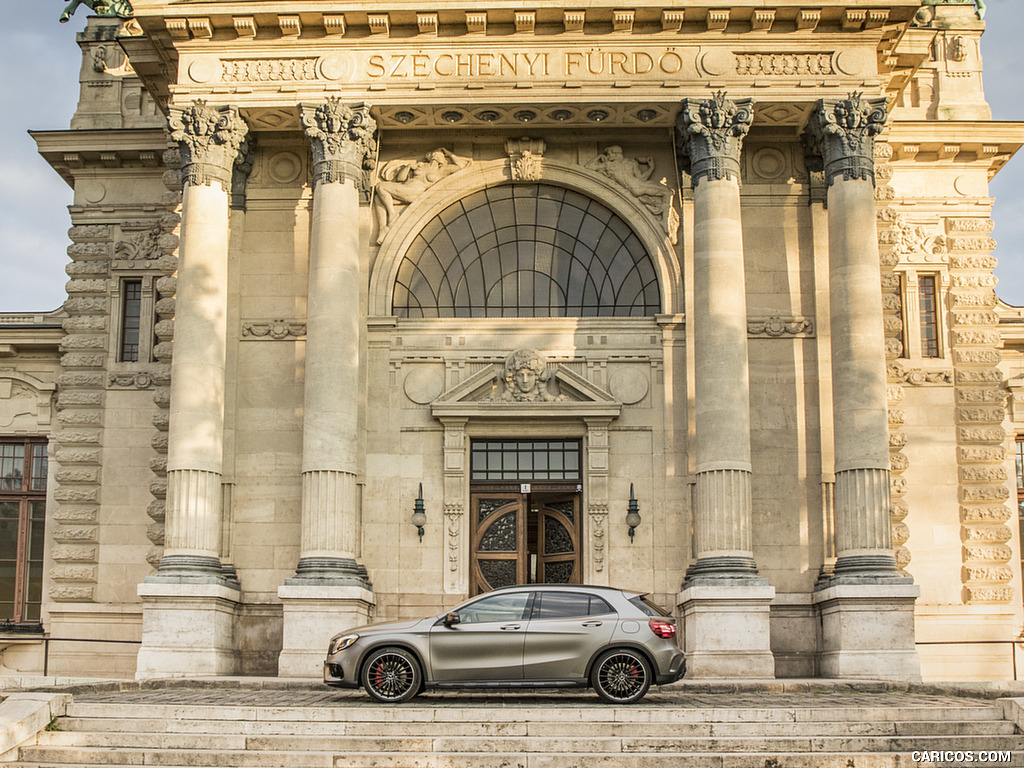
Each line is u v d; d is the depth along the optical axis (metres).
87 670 37.22
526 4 32.34
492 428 34.50
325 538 31.11
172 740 19.94
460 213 36.25
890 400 34.84
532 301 35.88
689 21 33.00
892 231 36.03
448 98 33.09
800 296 34.72
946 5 40.84
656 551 33.53
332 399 31.67
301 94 33.16
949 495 38.44
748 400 32.66
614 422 34.34
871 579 30.42
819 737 19.84
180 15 32.72
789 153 35.44
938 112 39.75
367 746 19.69
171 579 30.70
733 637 29.94
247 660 32.62
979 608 37.56
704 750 19.61
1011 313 42.53
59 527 38.19
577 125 34.62
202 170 33.00
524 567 34.09
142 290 39.44
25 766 18.83
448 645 22.20
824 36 33.00
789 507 33.47
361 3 32.44
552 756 18.67
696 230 32.78
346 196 32.81
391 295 35.44
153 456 38.50
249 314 34.88
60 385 39.44
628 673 22.23
